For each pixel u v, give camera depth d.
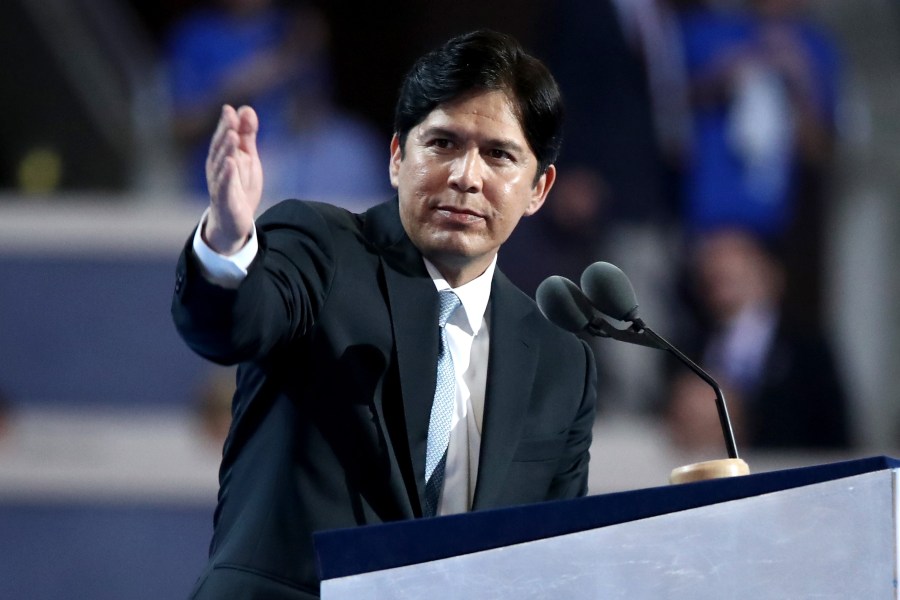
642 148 21.20
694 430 20.00
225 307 6.46
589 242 20.39
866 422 22.33
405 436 7.36
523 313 8.05
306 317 7.26
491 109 7.39
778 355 20.84
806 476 6.40
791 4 23.02
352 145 21.86
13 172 22.02
